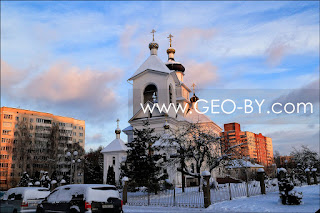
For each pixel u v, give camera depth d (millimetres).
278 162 115188
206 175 19250
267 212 15539
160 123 46281
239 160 31359
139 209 19766
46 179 41938
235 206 17812
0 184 75875
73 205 13414
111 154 50344
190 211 17578
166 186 33188
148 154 33469
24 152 70812
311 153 55656
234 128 102500
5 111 82125
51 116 91938
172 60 63281
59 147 78625
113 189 14188
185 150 30125
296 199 17484
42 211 15133
